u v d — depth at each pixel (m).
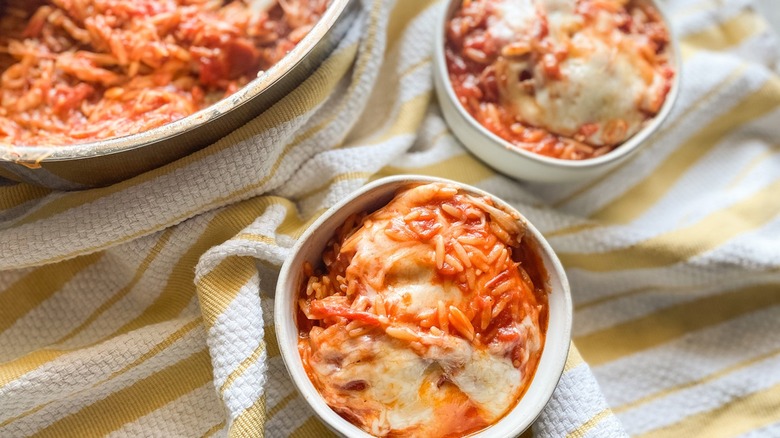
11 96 0.39
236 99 0.35
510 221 0.35
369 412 0.33
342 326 0.33
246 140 0.38
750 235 0.45
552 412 0.37
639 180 0.47
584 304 0.45
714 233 0.44
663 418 0.43
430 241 0.34
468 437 0.34
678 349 0.45
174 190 0.38
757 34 0.49
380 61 0.42
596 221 0.45
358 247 0.34
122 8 0.40
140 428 0.39
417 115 0.43
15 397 0.37
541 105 0.41
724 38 0.49
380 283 0.33
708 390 0.44
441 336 0.33
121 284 0.41
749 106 0.48
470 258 0.34
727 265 0.44
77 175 0.37
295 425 0.39
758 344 0.45
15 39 0.40
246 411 0.36
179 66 0.40
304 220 0.41
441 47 0.41
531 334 0.34
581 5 0.41
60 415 0.39
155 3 0.41
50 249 0.38
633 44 0.42
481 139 0.41
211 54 0.40
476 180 0.43
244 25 0.40
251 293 0.37
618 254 0.44
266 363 0.37
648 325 0.45
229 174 0.38
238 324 0.37
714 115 0.48
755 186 0.47
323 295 0.35
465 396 0.34
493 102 0.42
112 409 0.39
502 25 0.41
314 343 0.34
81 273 0.41
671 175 0.48
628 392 0.44
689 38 0.49
